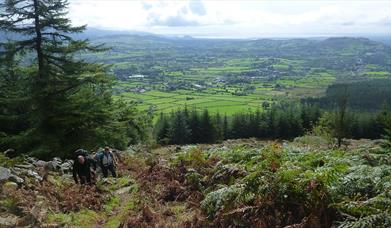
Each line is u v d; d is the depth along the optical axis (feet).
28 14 70.79
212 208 24.25
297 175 22.18
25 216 24.61
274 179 22.08
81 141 78.13
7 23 70.28
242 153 37.76
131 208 30.91
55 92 75.92
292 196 21.22
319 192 20.66
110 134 84.07
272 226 20.74
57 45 75.97
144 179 41.24
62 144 75.92
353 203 18.74
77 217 28.27
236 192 23.25
